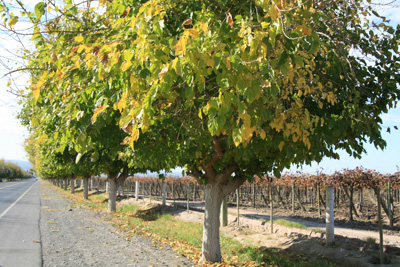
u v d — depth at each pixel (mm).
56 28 4684
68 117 4492
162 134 6289
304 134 4168
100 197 31516
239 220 14758
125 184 47031
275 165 7227
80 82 4703
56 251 7621
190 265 7031
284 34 2750
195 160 8047
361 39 5430
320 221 15648
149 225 14188
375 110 5711
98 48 3545
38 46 4891
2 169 114625
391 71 5547
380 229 7801
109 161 16688
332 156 6527
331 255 8656
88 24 5281
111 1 4949
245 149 5621
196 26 3697
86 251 7742
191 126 5133
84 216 15453
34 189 47750
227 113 3580
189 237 11258
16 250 7625
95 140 5910
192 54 2928
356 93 5211
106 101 4406
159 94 3822
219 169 7922
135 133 3023
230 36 3479
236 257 8797
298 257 8977
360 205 17844
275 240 11047
